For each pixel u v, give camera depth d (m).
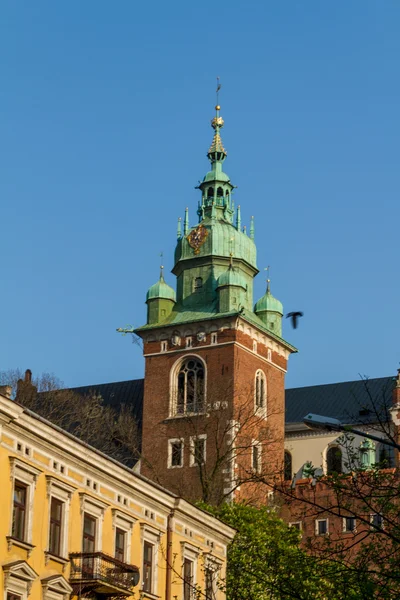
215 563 116.12
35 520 87.62
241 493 193.25
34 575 86.44
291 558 88.44
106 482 98.06
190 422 180.75
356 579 79.25
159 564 105.44
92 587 92.44
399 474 81.06
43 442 89.12
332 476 80.19
